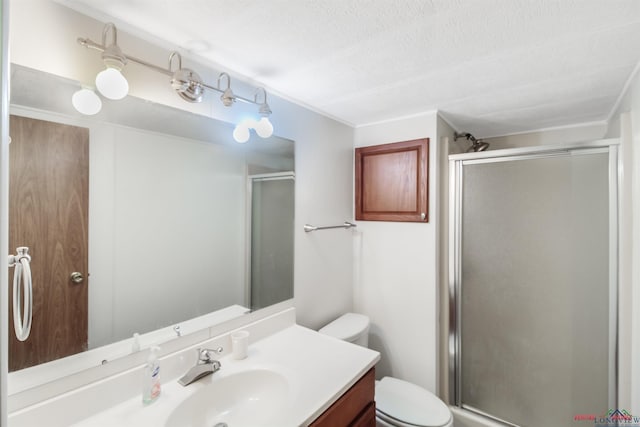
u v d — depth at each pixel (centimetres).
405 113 197
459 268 197
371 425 122
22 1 82
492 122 215
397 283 207
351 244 225
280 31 107
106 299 99
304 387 104
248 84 146
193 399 101
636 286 138
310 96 168
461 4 91
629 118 145
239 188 142
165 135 115
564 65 131
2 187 44
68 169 91
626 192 144
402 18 99
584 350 161
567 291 166
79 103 92
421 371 196
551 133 229
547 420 171
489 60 127
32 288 84
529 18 98
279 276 163
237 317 139
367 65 132
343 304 216
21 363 81
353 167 226
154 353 101
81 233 94
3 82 45
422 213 193
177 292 118
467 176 195
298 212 177
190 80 109
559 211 167
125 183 104
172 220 117
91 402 91
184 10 95
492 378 187
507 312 183
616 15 96
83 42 89
